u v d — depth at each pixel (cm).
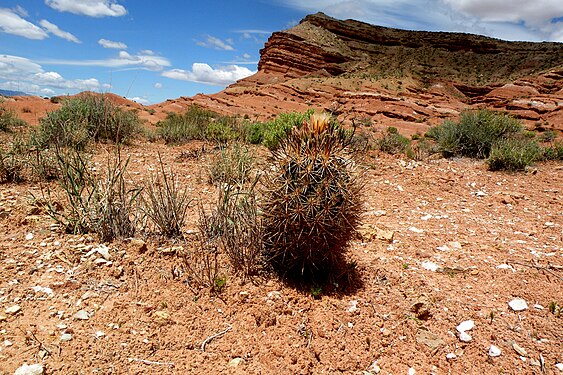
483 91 6675
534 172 995
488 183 888
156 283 385
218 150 988
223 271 414
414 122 4122
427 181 870
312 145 366
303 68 8388
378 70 8306
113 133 1091
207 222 496
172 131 1242
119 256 414
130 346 309
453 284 429
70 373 276
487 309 383
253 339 336
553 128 3353
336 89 6394
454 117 4416
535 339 344
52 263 393
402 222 624
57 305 339
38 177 682
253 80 8100
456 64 8806
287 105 5606
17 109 2148
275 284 405
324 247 390
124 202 471
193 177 771
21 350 288
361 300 395
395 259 481
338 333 351
